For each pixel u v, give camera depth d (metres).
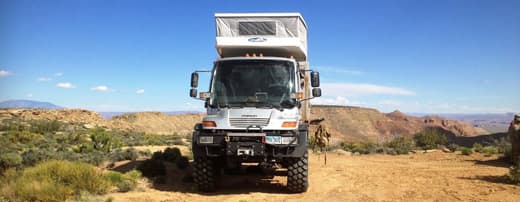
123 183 10.41
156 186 11.25
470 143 65.62
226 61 10.88
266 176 13.41
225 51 12.16
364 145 33.06
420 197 9.83
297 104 10.46
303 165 10.28
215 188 10.88
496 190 10.63
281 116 10.09
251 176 13.42
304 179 10.29
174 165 15.09
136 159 17.44
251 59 10.84
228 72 10.77
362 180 12.78
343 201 9.47
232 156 10.12
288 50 12.00
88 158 17.20
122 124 93.81
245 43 11.80
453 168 16.50
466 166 17.38
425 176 13.76
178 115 131.75
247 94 10.48
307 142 10.35
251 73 10.69
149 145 34.56
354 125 147.38
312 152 24.88
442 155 24.02
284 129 9.92
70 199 8.82
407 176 13.79
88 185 9.58
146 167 12.64
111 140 26.05
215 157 10.45
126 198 9.36
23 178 9.53
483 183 11.91
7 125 50.19
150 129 108.69
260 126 9.93
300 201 9.45
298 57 12.80
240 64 10.80
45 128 51.25
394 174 14.38
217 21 11.94
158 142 36.19
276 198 9.82
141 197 9.58
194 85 11.19
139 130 93.88
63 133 48.84
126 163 15.87
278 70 10.66
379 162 19.55
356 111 160.25
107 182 10.11
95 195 9.34
